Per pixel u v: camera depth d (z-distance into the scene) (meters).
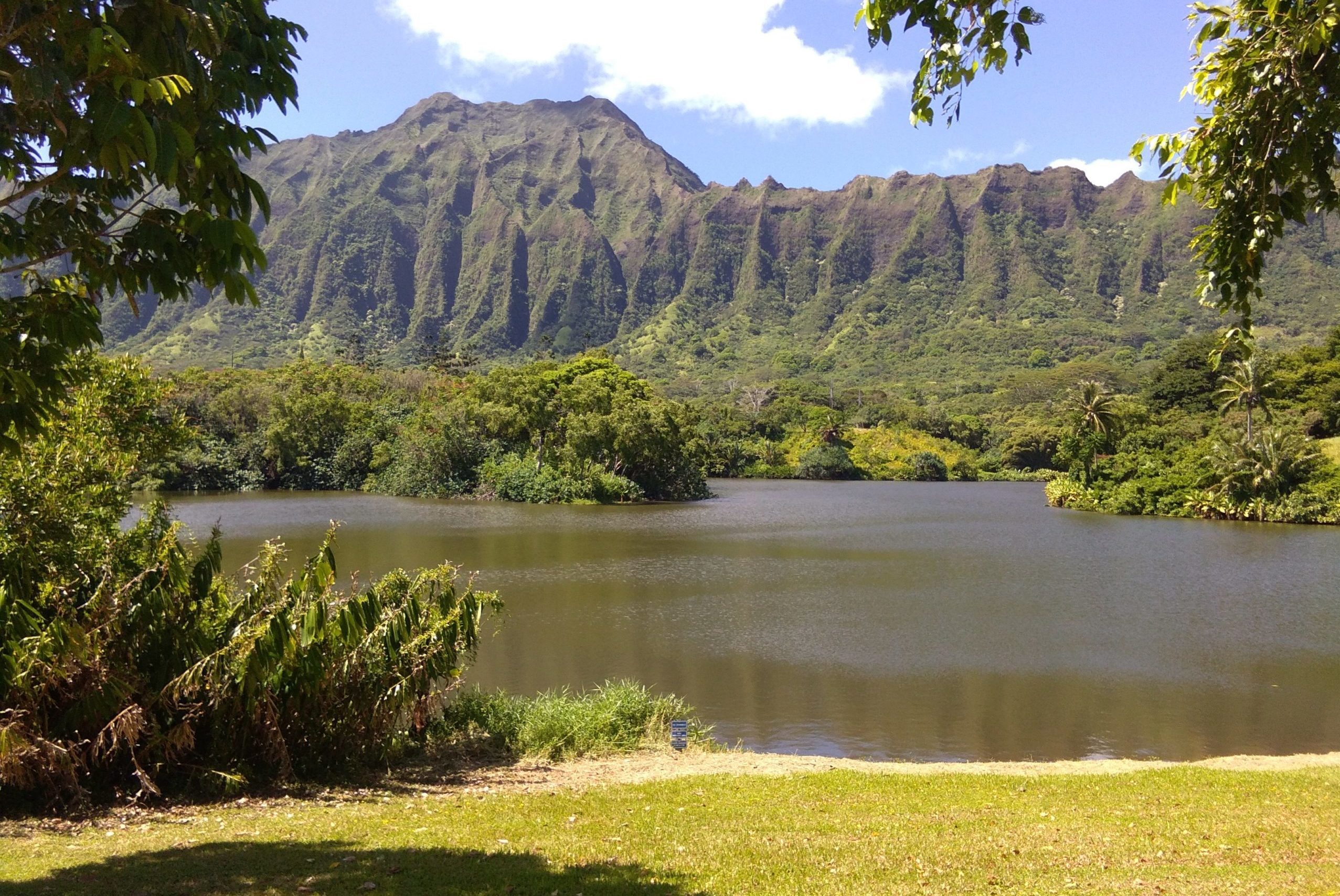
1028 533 51.38
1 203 5.46
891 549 42.94
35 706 9.92
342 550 39.62
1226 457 63.22
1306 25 5.47
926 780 12.02
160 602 10.82
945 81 6.15
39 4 4.69
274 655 10.70
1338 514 57.25
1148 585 32.56
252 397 84.12
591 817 9.70
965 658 21.59
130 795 10.43
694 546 42.78
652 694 18.42
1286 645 23.16
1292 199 6.02
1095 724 16.77
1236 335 6.43
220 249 5.39
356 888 6.95
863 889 6.93
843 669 20.53
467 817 9.64
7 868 7.62
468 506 64.69
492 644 22.70
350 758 12.20
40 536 12.12
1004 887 7.02
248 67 5.64
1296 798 10.67
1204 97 6.21
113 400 13.67
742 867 7.60
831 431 123.06
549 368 95.75
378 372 110.69
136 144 4.64
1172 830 9.04
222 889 6.95
